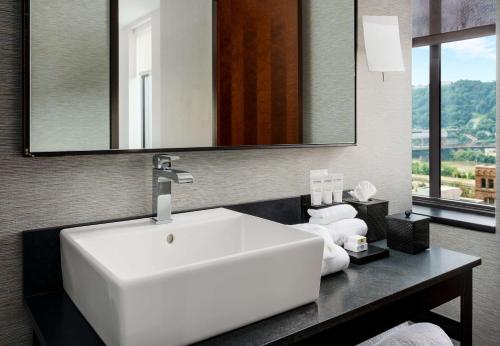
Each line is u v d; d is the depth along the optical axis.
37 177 1.05
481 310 1.76
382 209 1.58
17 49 1.01
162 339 0.74
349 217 1.49
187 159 1.29
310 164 1.60
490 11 1.86
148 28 1.18
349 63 1.64
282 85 1.47
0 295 1.02
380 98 1.82
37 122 1.01
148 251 1.09
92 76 1.09
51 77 1.03
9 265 1.03
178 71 1.24
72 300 1.00
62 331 0.85
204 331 0.79
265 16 1.43
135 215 1.21
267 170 1.48
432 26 2.10
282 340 0.82
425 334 0.99
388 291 1.05
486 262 1.73
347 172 1.72
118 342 0.71
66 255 1.01
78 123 1.08
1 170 1.00
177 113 1.24
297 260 0.93
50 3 1.02
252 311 0.86
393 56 1.68
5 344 1.03
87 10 1.08
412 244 1.38
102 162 1.14
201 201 1.33
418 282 1.12
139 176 1.21
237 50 1.37
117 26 1.13
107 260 1.02
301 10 1.51
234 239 1.25
